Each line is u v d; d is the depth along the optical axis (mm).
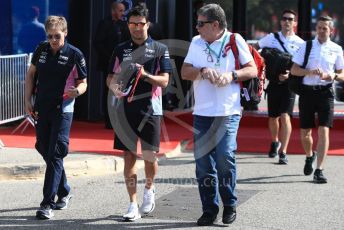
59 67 18188
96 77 34031
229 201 17703
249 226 17672
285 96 26234
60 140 18312
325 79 22547
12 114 29906
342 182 23078
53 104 18250
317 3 33312
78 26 34062
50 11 33281
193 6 34781
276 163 26484
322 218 18500
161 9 33656
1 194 21109
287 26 26828
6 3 32812
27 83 18812
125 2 31656
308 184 22734
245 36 34188
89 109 34281
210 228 17484
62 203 19406
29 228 17500
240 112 17656
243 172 24688
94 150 27047
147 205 18625
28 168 23125
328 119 22922
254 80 17516
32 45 33031
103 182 22875
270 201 20359
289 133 26266
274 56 25922
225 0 34469
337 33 32906
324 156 22891
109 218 18469
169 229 17406
